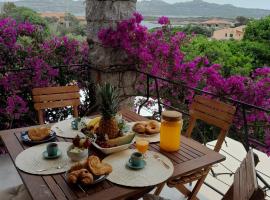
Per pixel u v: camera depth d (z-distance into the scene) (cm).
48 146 167
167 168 159
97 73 368
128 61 371
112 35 339
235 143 393
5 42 340
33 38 367
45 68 353
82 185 140
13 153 174
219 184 307
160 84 384
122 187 141
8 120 349
